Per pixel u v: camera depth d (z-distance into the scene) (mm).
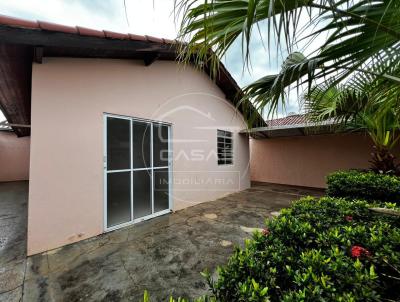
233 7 1163
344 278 943
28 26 1801
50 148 2559
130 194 3459
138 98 3590
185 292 1790
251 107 1713
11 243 2730
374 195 3258
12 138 9531
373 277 937
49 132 2553
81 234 2809
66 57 2725
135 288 1840
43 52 2420
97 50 2762
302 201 2293
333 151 6922
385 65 1259
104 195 3070
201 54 1439
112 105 3201
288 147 8117
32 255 2396
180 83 4516
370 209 1896
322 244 1327
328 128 5629
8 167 9367
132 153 3510
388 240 1320
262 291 811
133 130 3551
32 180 2428
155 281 1937
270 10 881
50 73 2576
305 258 1078
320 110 3189
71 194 2727
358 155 6367
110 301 1687
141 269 2129
